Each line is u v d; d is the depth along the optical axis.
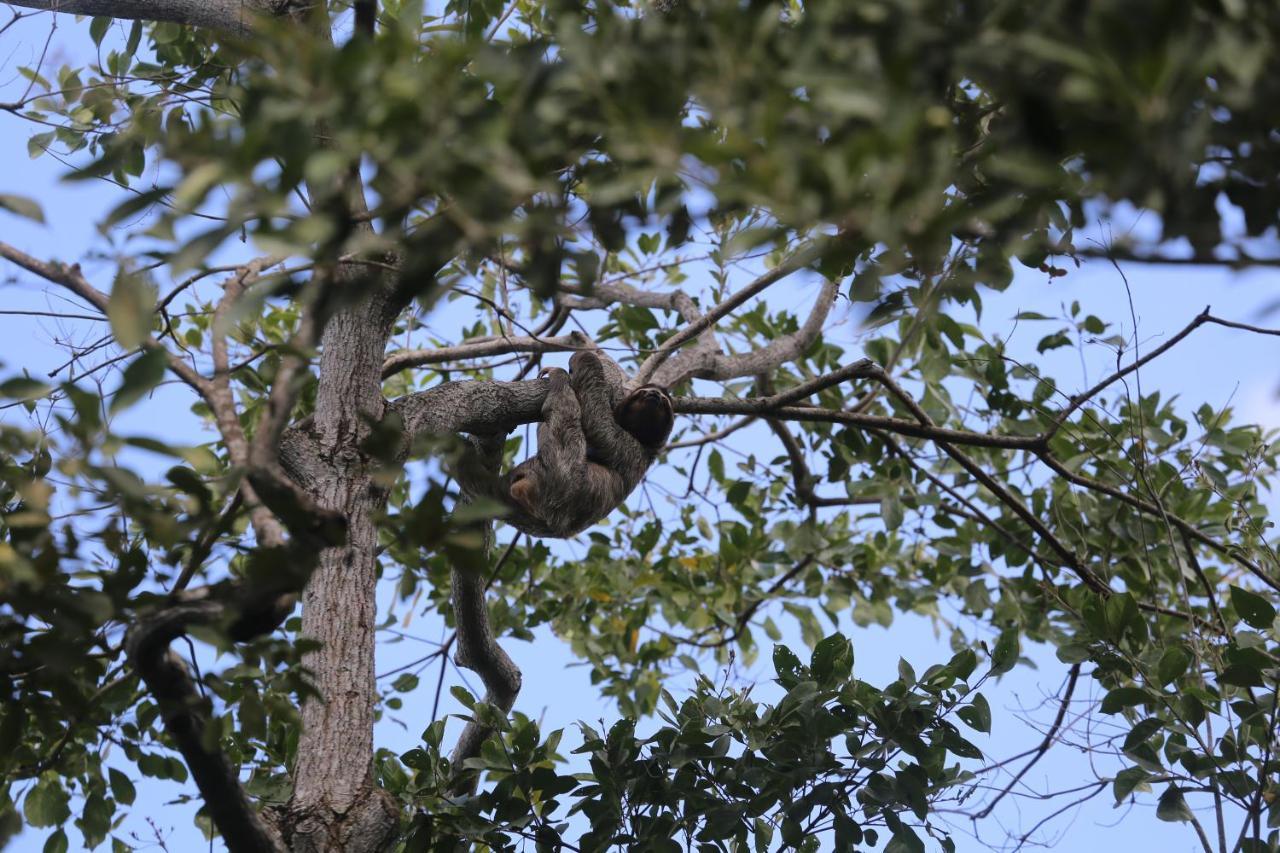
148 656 7.84
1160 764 12.14
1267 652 12.21
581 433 15.91
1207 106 5.30
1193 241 5.81
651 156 5.53
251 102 6.62
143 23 16.89
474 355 14.83
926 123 5.72
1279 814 11.36
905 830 11.95
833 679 12.73
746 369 17.81
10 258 9.41
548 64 6.20
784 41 5.95
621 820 12.30
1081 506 18.89
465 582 13.87
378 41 6.26
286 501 7.30
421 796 12.24
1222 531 18.11
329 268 6.64
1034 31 5.35
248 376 17.34
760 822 12.47
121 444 7.04
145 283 7.16
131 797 12.66
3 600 7.75
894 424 16.34
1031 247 7.86
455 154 5.78
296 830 10.18
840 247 6.60
